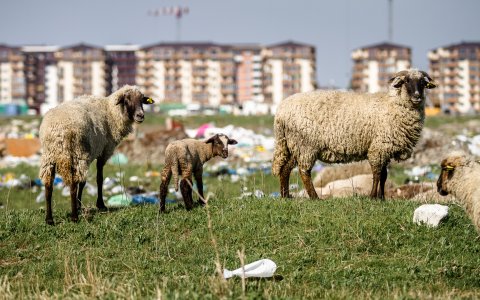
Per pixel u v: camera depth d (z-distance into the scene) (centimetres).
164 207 1375
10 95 16238
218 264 940
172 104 13200
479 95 15550
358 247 1139
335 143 1448
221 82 15588
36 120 7938
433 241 1151
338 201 1383
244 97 15800
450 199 1536
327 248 1145
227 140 1456
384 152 1433
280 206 1341
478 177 1016
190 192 1391
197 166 1438
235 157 3200
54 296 955
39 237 1248
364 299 916
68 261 1109
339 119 1437
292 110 1469
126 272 1084
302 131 1458
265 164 2852
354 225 1207
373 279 1009
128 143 3362
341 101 1452
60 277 1078
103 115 1509
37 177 2641
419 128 1433
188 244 1205
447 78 15662
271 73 15788
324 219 1250
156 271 1073
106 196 2172
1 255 1176
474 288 984
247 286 971
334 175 2045
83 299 913
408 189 1770
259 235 1218
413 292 943
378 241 1155
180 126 4469
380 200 1407
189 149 1405
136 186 2297
